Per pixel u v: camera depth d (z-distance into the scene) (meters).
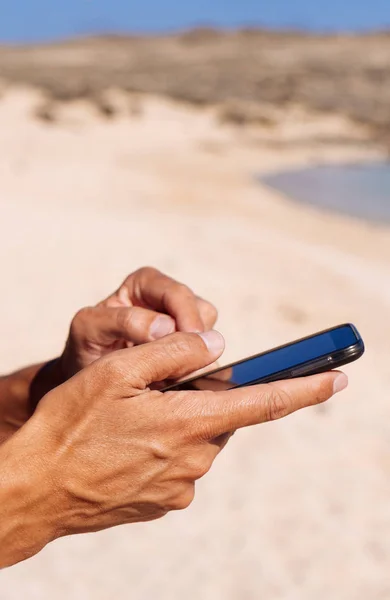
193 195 7.71
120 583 1.60
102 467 0.46
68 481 0.45
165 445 0.46
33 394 0.68
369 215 7.24
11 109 15.42
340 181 10.22
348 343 0.48
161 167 10.27
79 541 1.73
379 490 1.98
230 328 3.09
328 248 5.27
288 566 1.69
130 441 0.46
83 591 1.57
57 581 1.59
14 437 0.46
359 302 3.63
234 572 1.66
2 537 0.45
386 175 11.09
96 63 36.69
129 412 0.45
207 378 0.50
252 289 3.61
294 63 33.69
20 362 2.60
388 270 4.52
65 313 3.08
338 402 2.45
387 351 2.96
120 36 57.81
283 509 1.89
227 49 46.12
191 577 1.63
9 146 10.45
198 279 3.68
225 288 3.58
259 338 3.01
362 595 1.62
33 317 3.00
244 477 2.01
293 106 21.16
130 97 19.09
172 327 0.69
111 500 0.46
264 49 45.16
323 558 1.72
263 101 21.86
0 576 1.59
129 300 0.73
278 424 2.28
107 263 3.79
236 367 0.50
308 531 1.81
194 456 0.47
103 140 13.20
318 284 3.87
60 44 54.06
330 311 3.43
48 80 24.06
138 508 0.47
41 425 0.46
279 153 13.80
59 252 3.89
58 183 7.46
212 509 1.87
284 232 5.90
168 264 3.87
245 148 14.09
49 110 15.48
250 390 0.47
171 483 0.47
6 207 5.11
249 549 1.74
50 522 0.46
